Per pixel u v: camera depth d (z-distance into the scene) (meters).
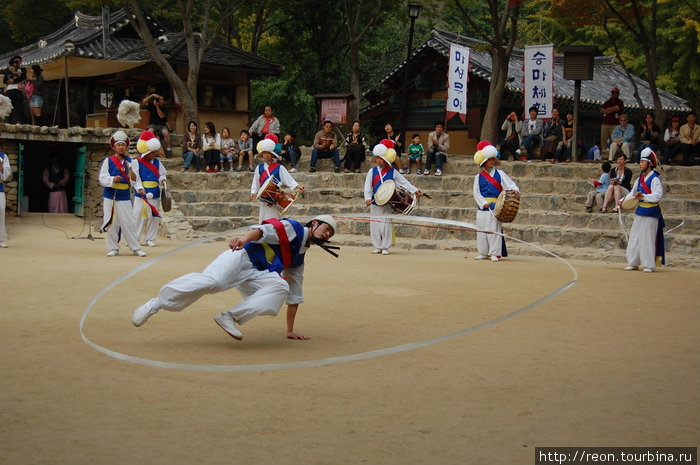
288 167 21.94
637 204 14.02
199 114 25.08
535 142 21.19
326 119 24.06
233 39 35.12
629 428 4.85
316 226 7.04
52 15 35.28
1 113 19.14
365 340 7.34
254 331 7.63
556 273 13.08
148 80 24.98
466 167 20.31
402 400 5.37
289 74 31.70
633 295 10.73
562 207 17.92
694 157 19.72
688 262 14.59
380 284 11.20
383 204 15.32
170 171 20.47
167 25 32.91
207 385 5.62
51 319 7.93
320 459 4.19
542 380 6.01
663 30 30.70
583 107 30.06
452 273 12.72
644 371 6.38
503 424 4.88
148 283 10.54
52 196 20.72
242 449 4.31
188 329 7.64
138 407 5.04
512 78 26.81
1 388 5.41
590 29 31.31
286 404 5.20
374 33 32.69
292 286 7.24
